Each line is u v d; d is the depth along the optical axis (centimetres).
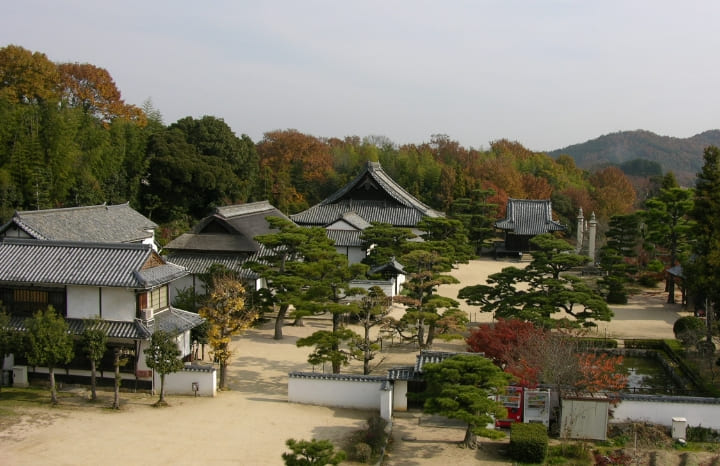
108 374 3050
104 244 3152
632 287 5925
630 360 3756
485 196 8438
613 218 5925
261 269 4025
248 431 2459
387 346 3844
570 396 2512
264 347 3803
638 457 2311
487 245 7994
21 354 2738
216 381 3062
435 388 2483
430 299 3578
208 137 8469
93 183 6562
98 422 2531
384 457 2284
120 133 7338
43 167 5925
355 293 3725
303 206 9456
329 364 3462
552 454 2330
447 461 2262
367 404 2822
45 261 3086
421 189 10062
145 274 3023
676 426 2475
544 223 7706
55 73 7838
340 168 10988
